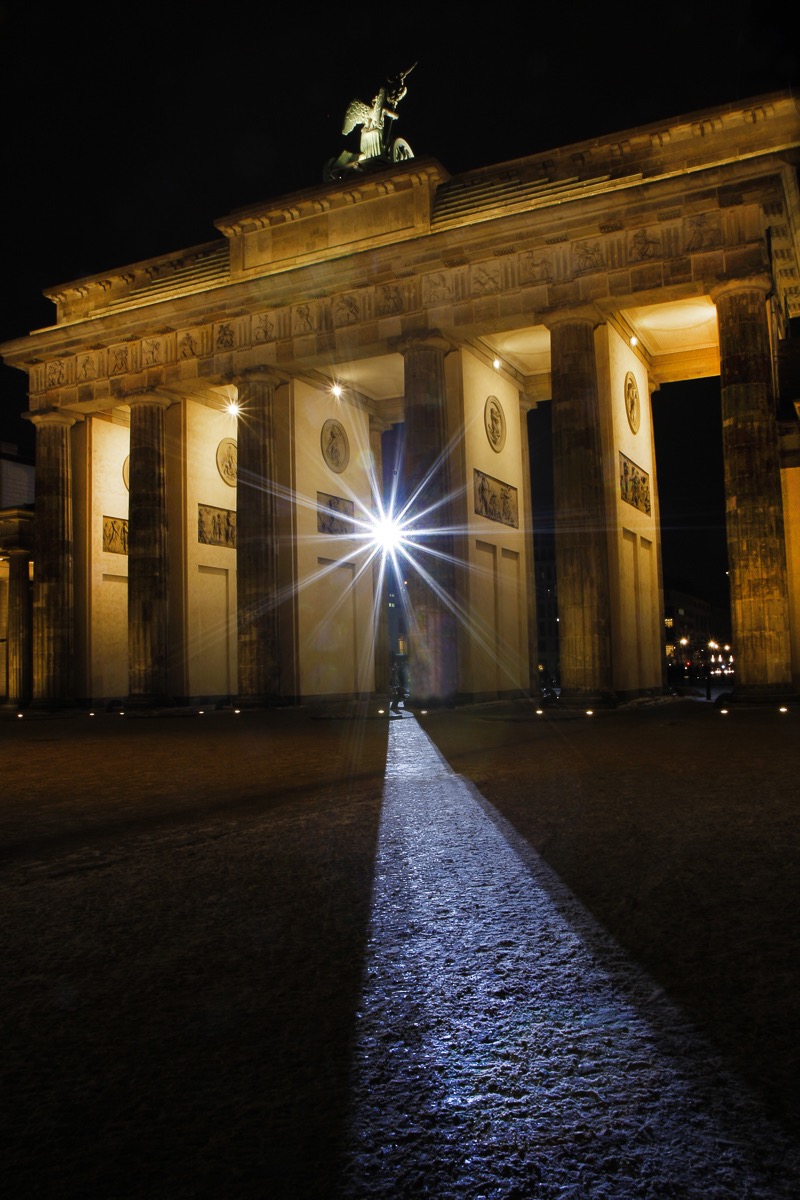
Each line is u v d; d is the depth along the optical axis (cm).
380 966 768
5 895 1045
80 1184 450
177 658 5612
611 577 4578
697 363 5431
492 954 792
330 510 5678
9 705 6662
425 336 4697
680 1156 470
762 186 3975
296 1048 608
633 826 1321
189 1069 579
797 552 4412
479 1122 509
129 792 1867
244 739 3109
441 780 1894
